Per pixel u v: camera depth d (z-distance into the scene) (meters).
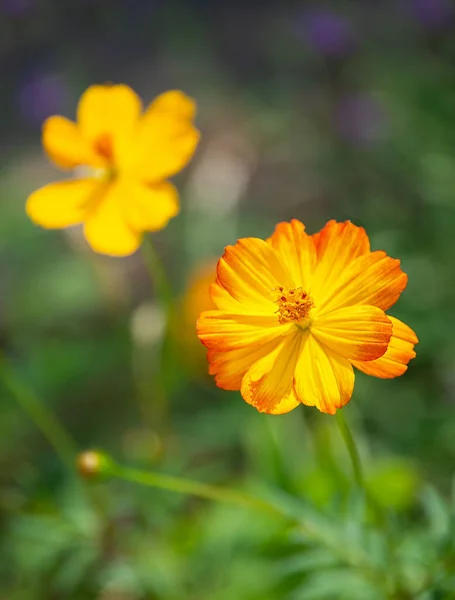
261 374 0.43
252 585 0.59
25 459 0.70
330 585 0.50
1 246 0.94
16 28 1.58
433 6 0.95
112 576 0.59
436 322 0.71
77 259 0.87
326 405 0.42
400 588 0.49
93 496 0.60
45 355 0.78
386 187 0.90
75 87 1.46
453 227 0.77
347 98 1.00
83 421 0.74
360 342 0.42
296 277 0.43
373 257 0.43
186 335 0.61
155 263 0.57
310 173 0.99
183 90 1.41
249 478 0.64
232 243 0.88
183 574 0.60
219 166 0.92
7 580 0.62
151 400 0.69
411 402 0.69
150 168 0.53
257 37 1.51
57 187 0.53
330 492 0.61
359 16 1.11
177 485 0.50
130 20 1.60
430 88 0.87
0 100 1.48
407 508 0.61
